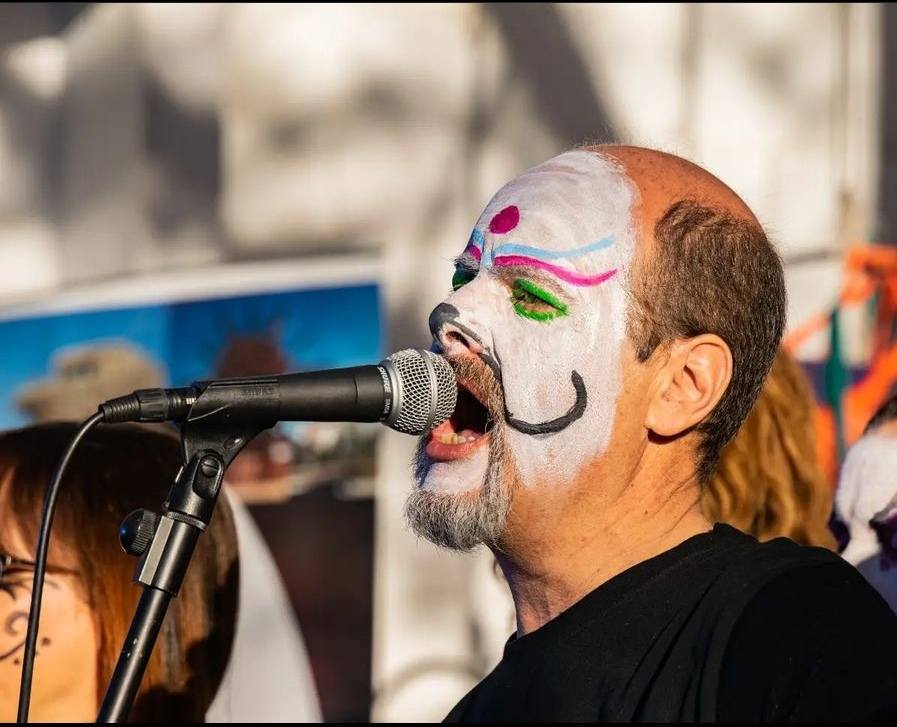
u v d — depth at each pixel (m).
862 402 5.26
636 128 6.01
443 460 2.96
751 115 5.89
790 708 2.35
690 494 2.92
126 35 6.93
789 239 5.73
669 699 2.48
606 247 2.89
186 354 6.23
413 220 6.31
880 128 5.76
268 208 6.54
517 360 2.88
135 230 6.79
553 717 2.59
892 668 2.37
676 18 6.01
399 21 6.41
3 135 7.08
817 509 4.15
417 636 5.90
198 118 6.75
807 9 5.86
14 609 3.91
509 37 6.24
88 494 4.00
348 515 5.80
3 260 7.00
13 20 7.11
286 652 5.60
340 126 6.47
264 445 5.79
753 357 2.93
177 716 3.99
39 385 6.38
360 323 6.12
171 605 4.01
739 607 2.53
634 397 2.86
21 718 2.63
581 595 2.88
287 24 6.61
